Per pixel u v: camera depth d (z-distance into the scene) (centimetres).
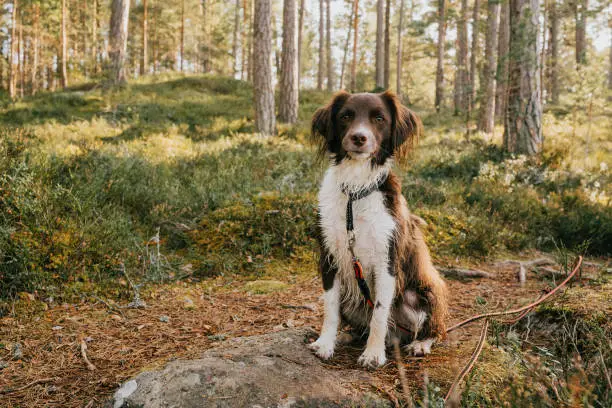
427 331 317
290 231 585
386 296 289
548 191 898
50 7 2847
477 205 746
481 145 1282
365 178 293
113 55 2109
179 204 643
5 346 320
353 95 311
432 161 1052
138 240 538
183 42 4344
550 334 322
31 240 440
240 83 2511
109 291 436
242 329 371
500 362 270
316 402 229
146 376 250
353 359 297
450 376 257
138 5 4022
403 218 303
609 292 353
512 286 511
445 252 605
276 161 927
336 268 302
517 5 1141
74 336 343
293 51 1658
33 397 257
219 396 229
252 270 533
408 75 4628
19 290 411
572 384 194
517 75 1134
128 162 744
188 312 409
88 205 525
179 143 1165
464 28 2816
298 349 289
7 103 1580
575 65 1478
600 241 656
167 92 2002
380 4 2759
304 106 2109
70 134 1145
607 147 1477
